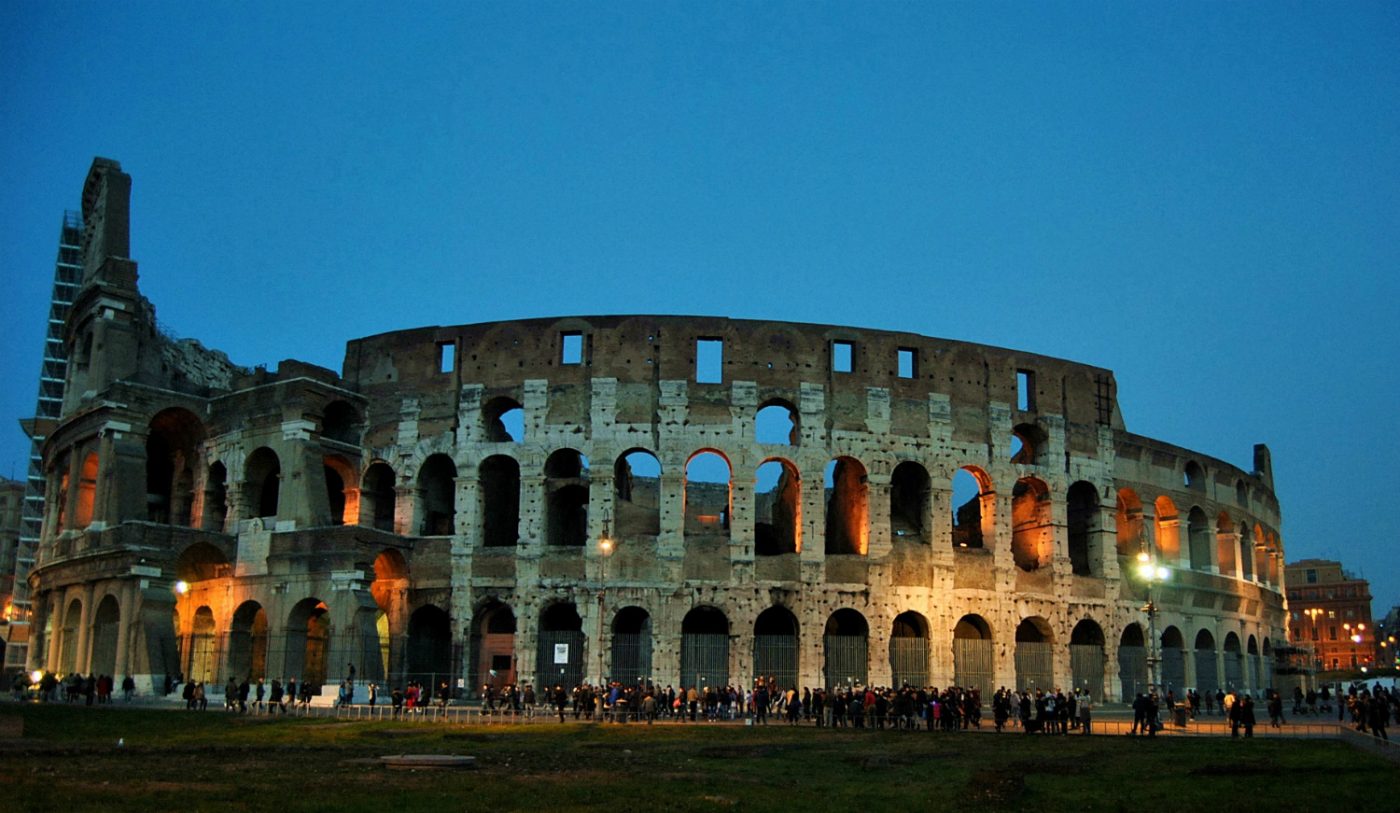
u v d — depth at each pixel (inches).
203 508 3486.7
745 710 2920.8
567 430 3221.0
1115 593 3553.2
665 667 3068.4
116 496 3203.7
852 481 3388.3
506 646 3181.6
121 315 3496.6
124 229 3641.7
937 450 3361.2
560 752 1770.4
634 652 3102.9
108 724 2186.3
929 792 1362.0
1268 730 2610.7
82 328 3676.2
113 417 3282.5
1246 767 1649.9
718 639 3112.7
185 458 3636.8
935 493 3331.7
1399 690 3587.6
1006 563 3373.5
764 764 1656.0
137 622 3051.2
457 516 3228.3
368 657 2933.1
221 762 1526.8
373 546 3083.2
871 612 3196.4
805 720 2758.4
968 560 3331.7
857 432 3294.8
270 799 1161.4
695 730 2295.8
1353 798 1333.7
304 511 3149.6
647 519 3508.9
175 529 3179.1
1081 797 1343.5
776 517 3649.1
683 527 3169.3
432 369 3366.1
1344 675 6407.5
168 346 3656.5
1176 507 3890.3
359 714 2564.0
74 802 1097.4
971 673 3257.9
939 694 2802.7
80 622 3302.2
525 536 3171.8
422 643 3233.3
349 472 3383.4
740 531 3174.2
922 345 3430.1
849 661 3161.9
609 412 3216.0
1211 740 2233.0
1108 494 3627.0
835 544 3511.3
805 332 3334.2
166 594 3115.2
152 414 3371.1
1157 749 1996.8
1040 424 3535.9
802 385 3284.9
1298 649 4815.5
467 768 1502.2
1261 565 4532.5
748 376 3267.7
